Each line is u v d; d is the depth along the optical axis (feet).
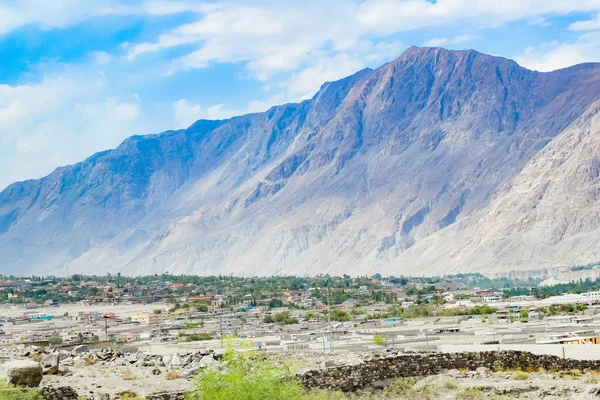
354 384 183.42
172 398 153.48
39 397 144.56
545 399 174.81
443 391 182.39
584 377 199.93
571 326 568.41
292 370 182.60
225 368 146.72
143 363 197.57
